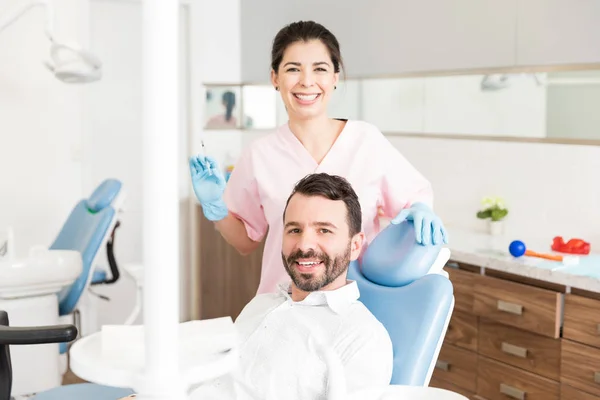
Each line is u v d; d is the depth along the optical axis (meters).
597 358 2.21
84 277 2.66
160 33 0.40
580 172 2.68
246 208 1.87
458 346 2.66
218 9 4.47
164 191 0.40
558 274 2.30
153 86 0.40
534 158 2.84
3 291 2.08
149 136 0.40
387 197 1.78
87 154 4.26
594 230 2.66
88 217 2.91
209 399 1.27
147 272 0.41
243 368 1.29
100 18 4.26
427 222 1.42
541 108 2.78
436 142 3.23
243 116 4.55
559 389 2.32
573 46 2.62
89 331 4.29
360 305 1.31
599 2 2.51
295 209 1.30
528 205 2.89
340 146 1.76
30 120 4.04
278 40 1.69
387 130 3.47
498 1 2.89
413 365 1.28
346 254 1.31
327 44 1.66
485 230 3.07
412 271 1.39
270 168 1.79
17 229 4.05
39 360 2.12
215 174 1.41
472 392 2.62
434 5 3.17
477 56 2.99
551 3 2.69
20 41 3.97
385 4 3.42
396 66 3.39
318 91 1.68
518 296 2.41
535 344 2.39
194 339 0.48
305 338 1.28
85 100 4.21
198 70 4.45
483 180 3.05
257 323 1.36
